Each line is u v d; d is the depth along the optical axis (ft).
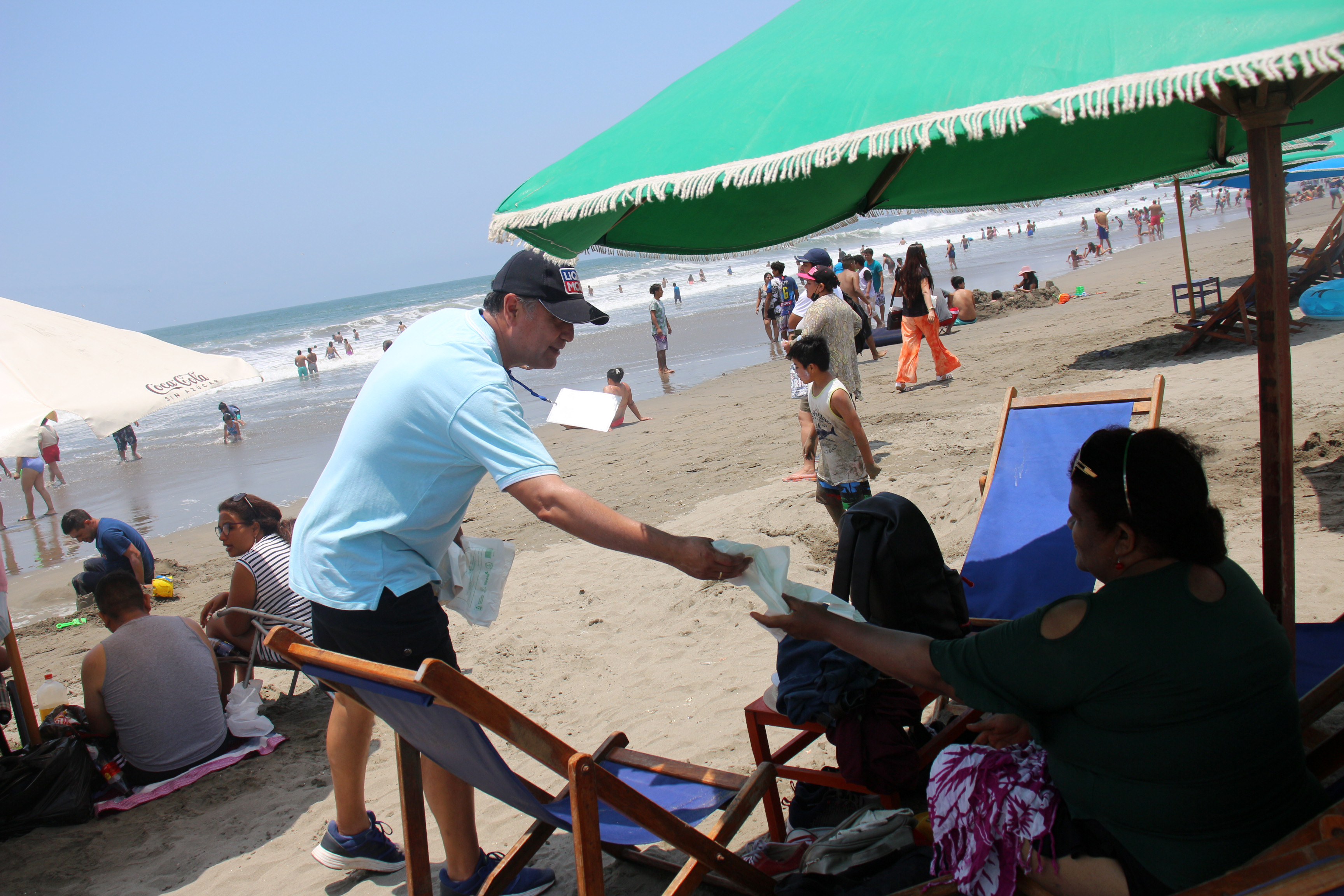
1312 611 12.89
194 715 13.89
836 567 9.46
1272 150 6.43
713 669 14.84
